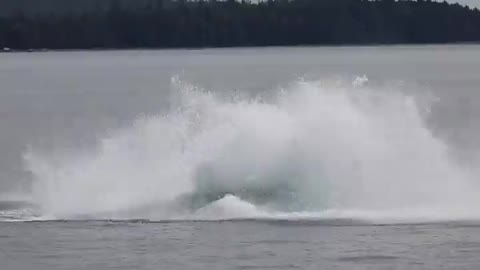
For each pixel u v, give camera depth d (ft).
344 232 254.88
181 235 254.06
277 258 231.50
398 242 243.81
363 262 227.20
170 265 226.99
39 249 241.35
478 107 652.48
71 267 226.38
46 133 552.41
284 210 279.49
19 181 343.05
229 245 243.40
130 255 235.20
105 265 227.40
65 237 253.03
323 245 241.96
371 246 240.53
